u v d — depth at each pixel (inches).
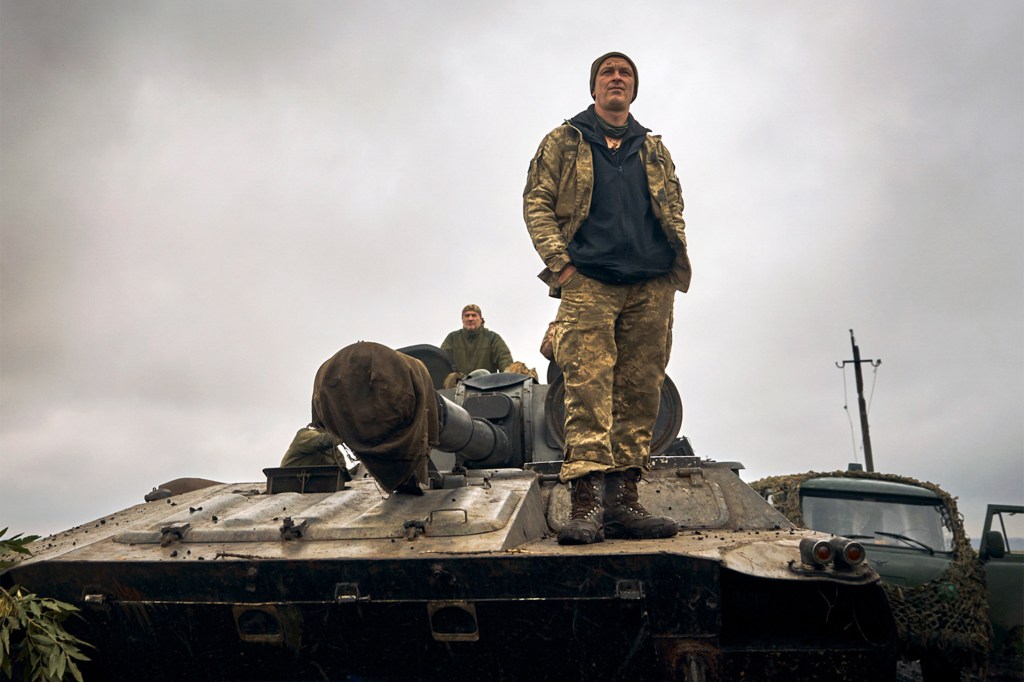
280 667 171.3
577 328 197.9
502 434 269.3
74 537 203.2
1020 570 393.4
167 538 184.4
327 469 230.7
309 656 168.6
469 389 311.9
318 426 184.5
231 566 161.8
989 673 389.4
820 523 414.9
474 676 166.1
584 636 157.8
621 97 207.2
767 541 169.2
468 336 438.9
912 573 382.3
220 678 175.2
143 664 176.2
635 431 205.3
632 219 201.9
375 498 209.5
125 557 173.6
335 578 159.2
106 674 179.2
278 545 178.2
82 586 168.7
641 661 157.9
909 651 383.6
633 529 195.6
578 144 205.6
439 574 154.9
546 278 213.5
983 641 369.1
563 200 203.8
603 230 200.2
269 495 228.2
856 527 409.1
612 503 200.2
